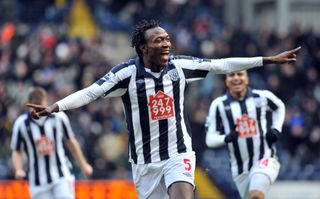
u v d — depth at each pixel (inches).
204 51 1971.0
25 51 1882.4
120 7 2288.4
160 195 701.3
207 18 2212.1
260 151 912.9
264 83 1945.1
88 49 1883.6
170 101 692.1
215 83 1852.9
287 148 1736.0
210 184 1499.8
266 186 885.2
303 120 1775.3
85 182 1217.4
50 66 1808.6
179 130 693.3
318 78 2054.6
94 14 2223.2
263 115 917.2
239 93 919.7
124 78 688.4
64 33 2081.7
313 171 1657.2
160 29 687.7
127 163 1574.8
